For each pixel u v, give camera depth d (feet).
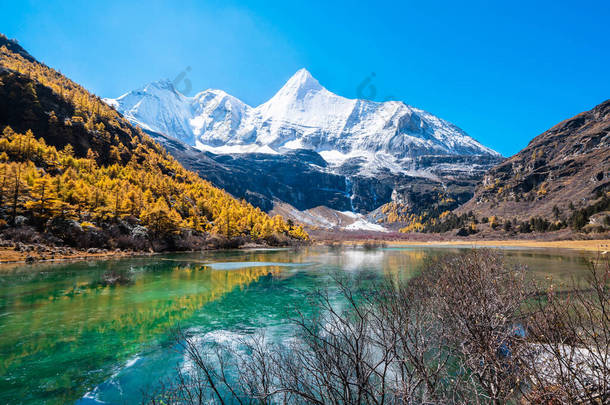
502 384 13.47
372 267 118.52
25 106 346.33
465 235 485.15
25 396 29.86
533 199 585.63
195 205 346.13
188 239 235.40
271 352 26.43
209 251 233.96
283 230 379.55
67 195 184.55
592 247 224.74
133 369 34.58
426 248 279.90
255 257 175.73
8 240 139.23
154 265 128.98
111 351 39.88
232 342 40.65
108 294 71.97
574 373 11.14
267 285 83.66
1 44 566.77
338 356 13.85
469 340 16.66
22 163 224.33
